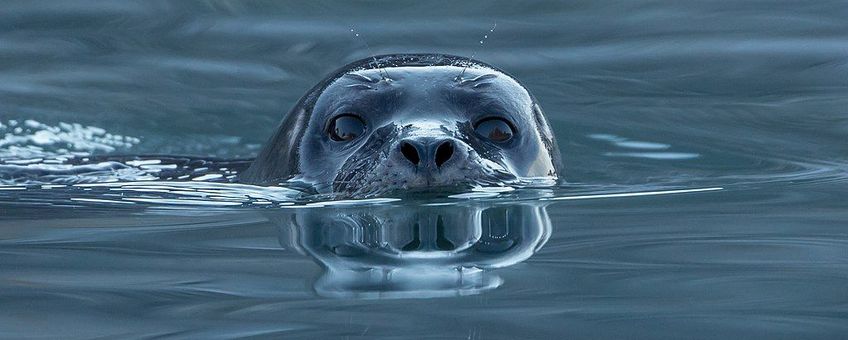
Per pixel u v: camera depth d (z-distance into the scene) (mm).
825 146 24125
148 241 14867
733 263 13461
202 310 11586
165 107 30984
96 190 19312
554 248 14148
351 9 39656
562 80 32188
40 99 31453
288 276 12812
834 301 11797
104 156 24547
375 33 36938
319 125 19297
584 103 29734
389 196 17109
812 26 37094
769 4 40000
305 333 10727
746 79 31875
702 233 15133
